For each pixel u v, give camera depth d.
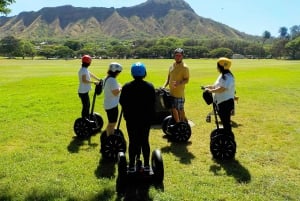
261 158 6.23
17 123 8.85
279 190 4.88
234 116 9.99
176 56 7.18
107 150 5.94
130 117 4.80
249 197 4.64
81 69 7.44
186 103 12.37
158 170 4.91
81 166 5.73
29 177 5.23
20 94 14.96
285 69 32.38
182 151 6.64
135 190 4.79
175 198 4.57
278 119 9.60
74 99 13.08
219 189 4.88
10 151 6.52
